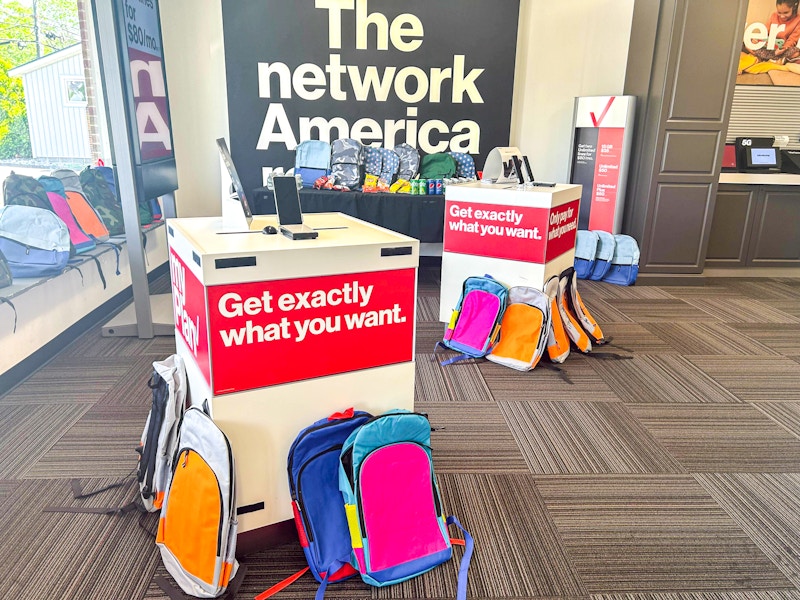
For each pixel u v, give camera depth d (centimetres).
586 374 347
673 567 192
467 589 180
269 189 504
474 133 570
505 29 548
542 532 207
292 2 525
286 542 197
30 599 172
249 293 168
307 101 549
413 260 192
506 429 279
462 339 365
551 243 345
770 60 585
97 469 238
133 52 364
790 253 582
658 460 257
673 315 463
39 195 362
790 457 263
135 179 363
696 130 517
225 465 164
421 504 187
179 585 177
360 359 192
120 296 449
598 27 564
